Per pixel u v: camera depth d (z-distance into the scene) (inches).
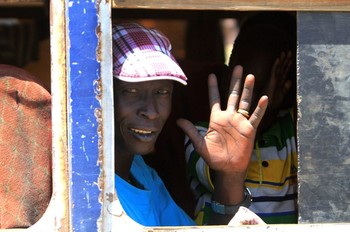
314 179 127.0
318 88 126.6
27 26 271.4
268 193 159.3
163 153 187.5
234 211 141.2
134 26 135.6
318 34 126.3
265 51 164.6
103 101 121.1
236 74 136.6
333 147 127.0
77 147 121.0
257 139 163.2
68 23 120.4
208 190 157.6
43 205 130.2
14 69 135.5
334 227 126.3
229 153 136.3
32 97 131.4
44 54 274.5
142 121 133.8
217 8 123.3
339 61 126.6
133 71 129.2
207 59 235.5
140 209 138.0
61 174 122.1
